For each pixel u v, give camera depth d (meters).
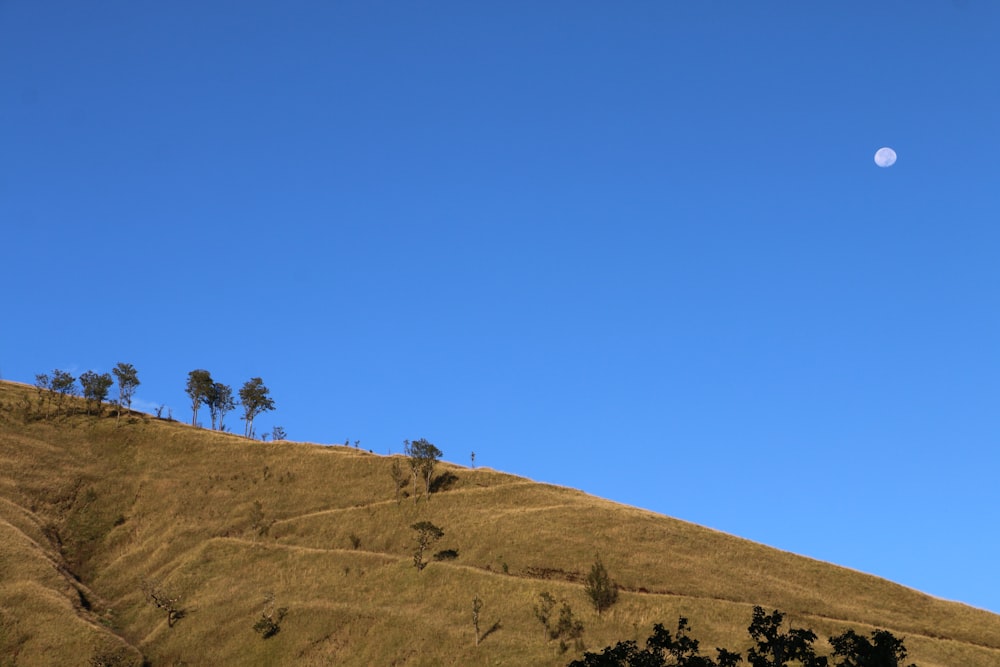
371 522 128.12
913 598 111.12
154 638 99.44
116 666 90.25
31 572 105.19
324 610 99.25
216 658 94.81
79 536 124.94
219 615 101.81
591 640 91.31
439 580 106.44
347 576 109.56
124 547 124.00
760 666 51.41
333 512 131.38
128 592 112.19
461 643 91.94
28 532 118.06
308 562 113.56
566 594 101.69
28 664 90.12
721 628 94.31
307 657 92.62
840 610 104.25
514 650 90.00
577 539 119.56
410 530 125.19
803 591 109.75
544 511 130.00
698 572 111.62
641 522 128.12
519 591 102.69
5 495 127.19
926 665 88.31
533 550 116.25
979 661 92.31
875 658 50.03
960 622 104.44
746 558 119.75
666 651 85.81
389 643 92.75
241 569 113.19
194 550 120.25
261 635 96.56
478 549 117.75
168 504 133.75
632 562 113.00
